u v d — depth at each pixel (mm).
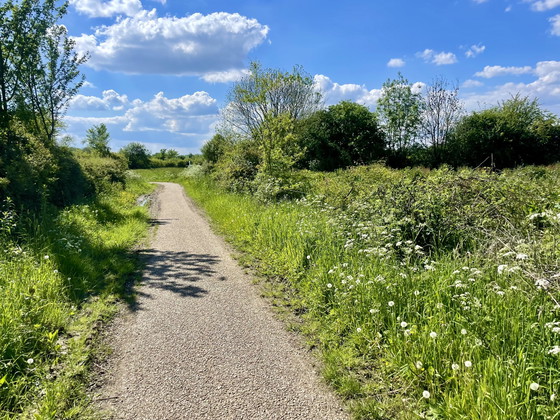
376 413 2705
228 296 5152
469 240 5574
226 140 28312
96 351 3617
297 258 6000
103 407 2818
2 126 11281
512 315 3205
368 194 8117
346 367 3295
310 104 36375
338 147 35000
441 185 6836
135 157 69625
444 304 3672
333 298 4516
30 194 8875
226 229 10133
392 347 3297
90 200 13320
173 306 4797
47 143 13477
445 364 2951
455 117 36906
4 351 3219
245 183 16094
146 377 3199
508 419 2307
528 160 33344
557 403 2359
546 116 34562
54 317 4098
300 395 2965
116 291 5258
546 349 2760
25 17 14258
